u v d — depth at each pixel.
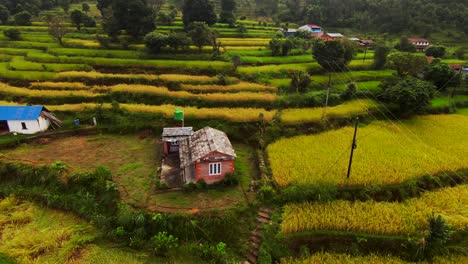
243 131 38.47
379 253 23.11
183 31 70.12
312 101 44.88
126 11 62.50
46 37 67.38
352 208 26.06
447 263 22.23
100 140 37.22
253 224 25.52
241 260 22.97
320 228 24.56
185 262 22.72
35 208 27.66
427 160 32.50
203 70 54.31
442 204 27.05
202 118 40.34
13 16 78.56
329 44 54.75
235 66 53.91
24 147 35.00
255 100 45.12
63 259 22.67
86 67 54.03
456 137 38.41
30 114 36.88
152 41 57.88
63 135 37.88
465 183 30.19
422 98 41.91
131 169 31.47
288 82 51.41
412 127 41.22
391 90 43.81
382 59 60.25
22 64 53.75
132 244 23.67
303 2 112.56
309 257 22.80
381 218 24.97
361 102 46.22
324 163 31.72
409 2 99.88
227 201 27.17
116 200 26.73
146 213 25.23
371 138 37.44
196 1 69.75
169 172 31.02
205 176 28.97
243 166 32.91
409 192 28.27
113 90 46.59
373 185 28.00
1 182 30.56
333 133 38.69
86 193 27.77
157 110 41.78
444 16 96.19
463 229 24.48
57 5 96.88
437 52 70.00
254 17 105.81
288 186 28.69
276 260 22.78
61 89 47.53
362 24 101.88
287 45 63.06
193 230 24.45
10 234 24.94
